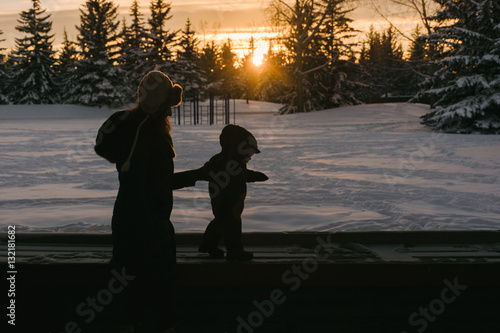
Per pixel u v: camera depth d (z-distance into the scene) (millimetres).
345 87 55906
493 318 3242
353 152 14875
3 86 68562
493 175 9867
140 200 2572
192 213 6148
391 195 7535
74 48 62656
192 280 3139
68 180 9117
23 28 63875
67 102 61344
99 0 60812
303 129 30281
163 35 69688
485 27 28375
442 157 13352
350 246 3775
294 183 8711
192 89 70750
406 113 44875
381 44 58125
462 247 3801
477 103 26750
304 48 51062
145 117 2654
